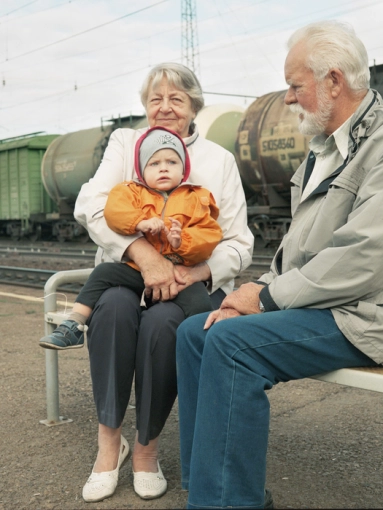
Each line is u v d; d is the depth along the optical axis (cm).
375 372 222
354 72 245
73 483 279
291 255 259
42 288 1043
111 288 276
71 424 357
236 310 244
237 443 217
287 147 1581
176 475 288
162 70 305
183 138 313
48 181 2680
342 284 225
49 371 356
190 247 270
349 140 249
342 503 256
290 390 420
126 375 264
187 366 246
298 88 254
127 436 337
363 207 229
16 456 311
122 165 308
